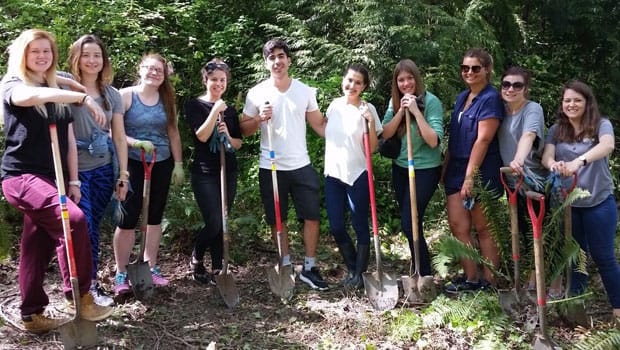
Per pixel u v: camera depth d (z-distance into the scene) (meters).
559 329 3.98
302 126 4.71
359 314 4.27
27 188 3.42
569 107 3.98
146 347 3.70
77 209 3.46
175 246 5.57
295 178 4.70
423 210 4.61
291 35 7.50
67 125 3.60
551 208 4.04
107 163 4.08
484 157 4.35
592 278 4.97
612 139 3.90
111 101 4.04
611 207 3.94
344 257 4.83
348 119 4.62
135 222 4.39
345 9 7.57
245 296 4.64
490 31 7.73
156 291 4.57
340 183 4.73
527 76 4.18
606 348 3.45
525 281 4.31
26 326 3.72
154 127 4.36
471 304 4.02
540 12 8.78
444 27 7.23
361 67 4.60
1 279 4.70
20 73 3.40
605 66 8.87
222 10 8.69
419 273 4.55
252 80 7.66
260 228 6.22
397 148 4.62
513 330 3.89
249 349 3.75
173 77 7.16
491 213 4.31
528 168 4.12
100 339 3.74
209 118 4.38
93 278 4.17
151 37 7.59
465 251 4.15
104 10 7.23
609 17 8.48
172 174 4.61
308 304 4.45
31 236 3.59
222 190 4.43
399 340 3.86
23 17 6.52
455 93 7.05
